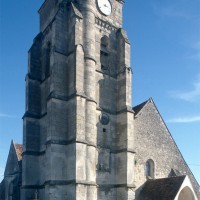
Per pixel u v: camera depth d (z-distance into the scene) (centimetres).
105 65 3553
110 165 3231
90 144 2980
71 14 3328
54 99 3033
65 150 2953
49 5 3819
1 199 4709
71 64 3162
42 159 3316
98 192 3062
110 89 3469
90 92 3150
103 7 3631
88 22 3347
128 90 3441
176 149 4041
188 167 4091
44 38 3759
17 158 4591
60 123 3003
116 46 3656
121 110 3388
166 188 3266
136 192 3438
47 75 3512
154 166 3709
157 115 3981
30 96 3541
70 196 2778
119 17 3800
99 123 3269
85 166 2884
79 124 2933
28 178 3266
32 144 3394
